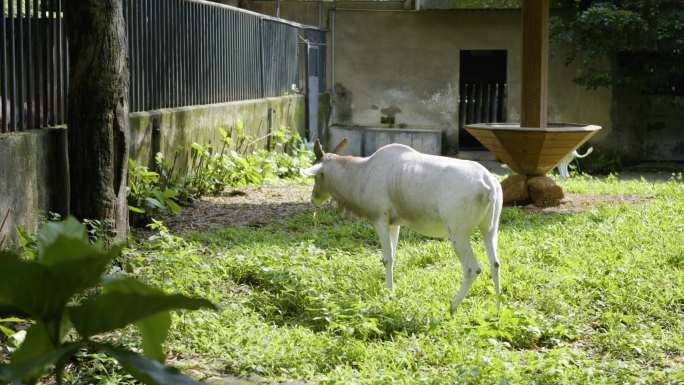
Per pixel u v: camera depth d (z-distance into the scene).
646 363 5.70
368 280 7.40
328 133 21.61
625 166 20.67
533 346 6.15
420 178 6.58
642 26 18.58
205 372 5.31
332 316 6.36
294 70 19.91
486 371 5.12
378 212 6.95
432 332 6.03
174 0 12.54
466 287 6.42
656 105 20.77
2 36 7.81
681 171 19.61
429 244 9.08
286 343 5.79
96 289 6.18
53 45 8.85
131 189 10.15
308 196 13.12
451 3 20.75
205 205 12.12
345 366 5.48
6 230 7.60
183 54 12.98
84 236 1.92
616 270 7.66
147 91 11.62
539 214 11.37
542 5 12.27
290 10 21.42
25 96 8.38
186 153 12.69
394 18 21.20
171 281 7.03
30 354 1.91
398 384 4.98
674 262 8.18
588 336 6.33
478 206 6.34
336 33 21.44
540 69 12.32
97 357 5.23
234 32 15.53
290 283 7.32
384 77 21.41
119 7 8.10
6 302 1.83
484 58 22.53
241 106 15.38
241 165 14.20
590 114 20.81
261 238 9.54
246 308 6.58
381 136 21.05
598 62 20.66
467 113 21.59
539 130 11.91
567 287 7.32
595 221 10.71
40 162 8.34
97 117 7.99
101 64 7.96
